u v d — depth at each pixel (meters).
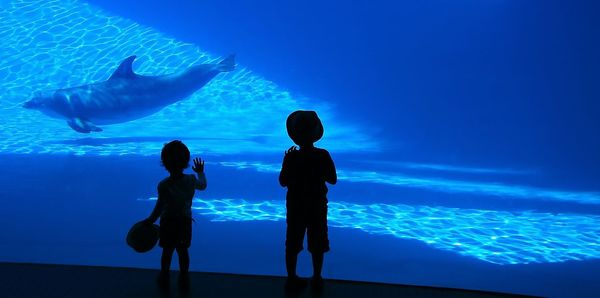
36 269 3.88
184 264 3.81
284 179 3.75
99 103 11.19
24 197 7.29
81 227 6.14
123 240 5.71
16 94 16.45
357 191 8.55
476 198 8.46
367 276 4.84
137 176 8.66
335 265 5.11
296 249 3.72
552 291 4.52
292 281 3.67
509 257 5.51
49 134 11.90
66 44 19.83
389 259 5.34
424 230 6.50
